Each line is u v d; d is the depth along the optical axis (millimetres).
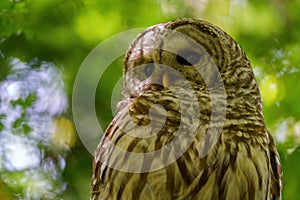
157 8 13977
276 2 14500
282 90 13906
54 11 13883
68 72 13867
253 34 14320
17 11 13711
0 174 13164
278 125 13641
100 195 8453
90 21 13914
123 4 13938
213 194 8109
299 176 12992
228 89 8594
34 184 13141
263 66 14109
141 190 8125
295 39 14430
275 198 8828
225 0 14062
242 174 8125
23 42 13891
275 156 8742
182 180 8070
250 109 8492
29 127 13547
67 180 13297
